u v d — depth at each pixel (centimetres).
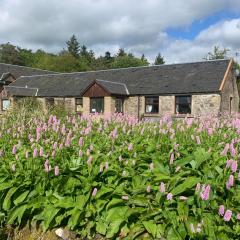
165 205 486
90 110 3759
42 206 559
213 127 890
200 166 557
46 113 1559
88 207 533
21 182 590
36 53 11738
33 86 4644
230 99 3553
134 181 553
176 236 450
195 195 471
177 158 611
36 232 548
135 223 500
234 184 502
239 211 459
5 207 567
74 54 12612
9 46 10612
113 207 516
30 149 699
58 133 811
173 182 507
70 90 4150
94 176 562
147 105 3703
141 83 3850
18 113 1440
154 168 571
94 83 3709
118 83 3859
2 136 852
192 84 3478
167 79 3741
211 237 439
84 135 793
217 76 3441
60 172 579
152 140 742
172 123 952
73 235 524
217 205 462
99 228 511
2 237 560
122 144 711
